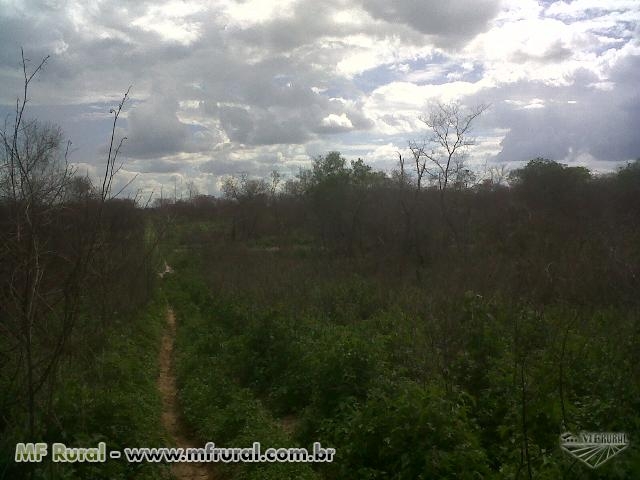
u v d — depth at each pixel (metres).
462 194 32.56
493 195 33.66
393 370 9.55
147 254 19.05
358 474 6.84
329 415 8.72
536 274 14.99
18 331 6.56
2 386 6.82
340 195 35.94
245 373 12.09
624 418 6.41
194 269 35.66
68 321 6.66
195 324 18.69
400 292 17.56
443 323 10.41
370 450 7.09
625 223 23.45
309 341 11.50
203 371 12.07
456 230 30.02
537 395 6.75
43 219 7.00
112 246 13.90
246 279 22.69
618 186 28.64
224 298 20.05
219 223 57.56
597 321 11.44
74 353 9.39
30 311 6.13
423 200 31.80
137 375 11.19
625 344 9.09
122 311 15.87
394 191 35.09
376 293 17.59
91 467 6.55
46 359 6.81
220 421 9.09
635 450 5.51
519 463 5.79
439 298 13.39
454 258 24.61
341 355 9.41
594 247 17.70
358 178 38.09
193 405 10.12
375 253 29.56
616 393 7.15
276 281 20.45
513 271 16.38
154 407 10.04
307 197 40.84
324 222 36.56
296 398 10.33
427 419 6.66
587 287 14.25
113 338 12.82
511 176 38.72
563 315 10.22
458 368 9.02
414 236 29.42
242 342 13.34
